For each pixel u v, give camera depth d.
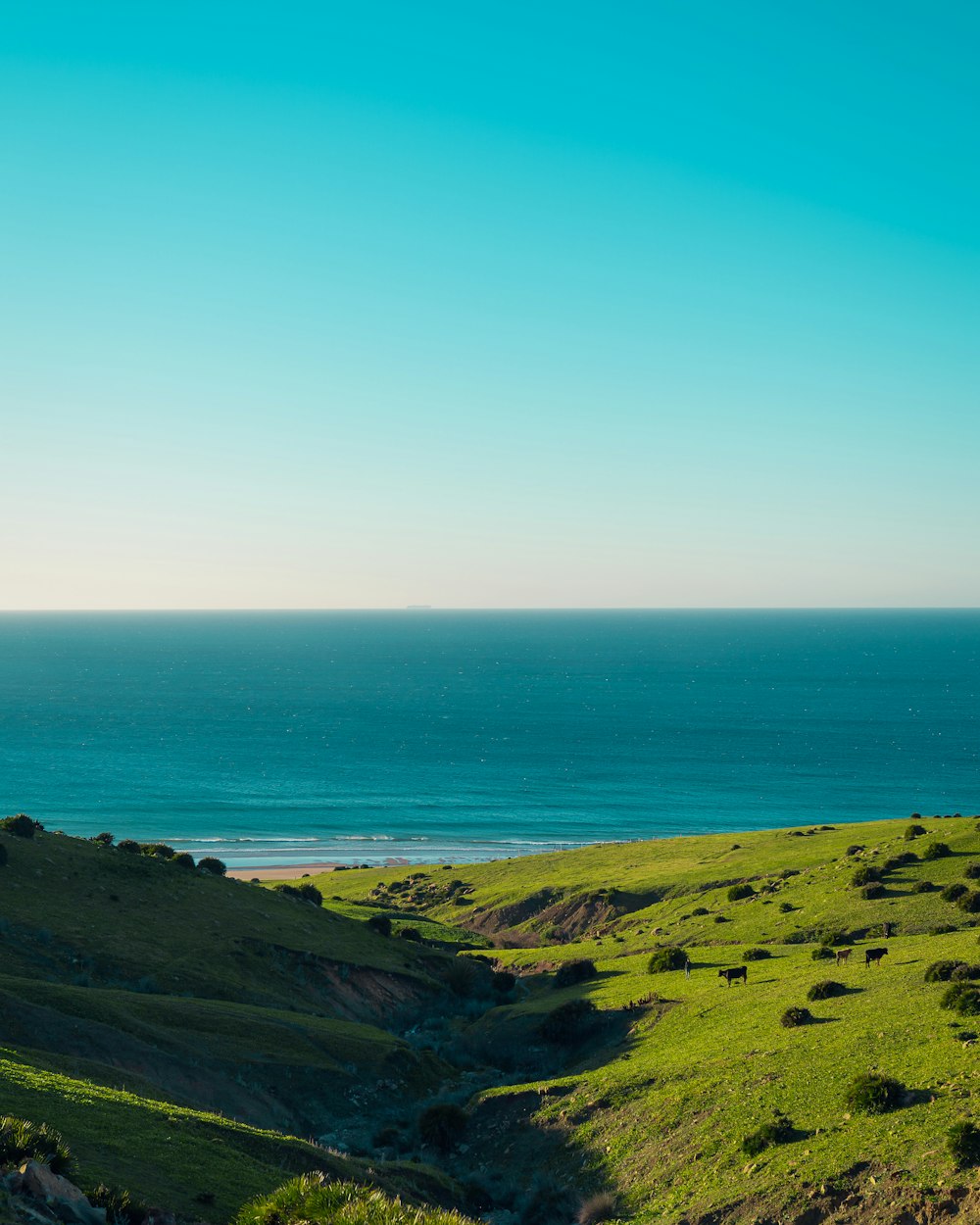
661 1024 46.97
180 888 65.94
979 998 34.38
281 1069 42.28
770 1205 25.19
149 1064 36.62
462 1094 45.72
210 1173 22.77
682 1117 33.41
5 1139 16.56
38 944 49.66
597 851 129.12
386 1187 29.14
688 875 99.06
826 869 83.00
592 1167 33.25
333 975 60.62
